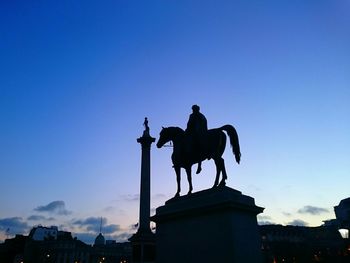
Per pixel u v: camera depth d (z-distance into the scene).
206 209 11.18
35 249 132.12
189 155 13.09
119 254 147.50
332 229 106.06
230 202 10.61
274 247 93.31
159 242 12.55
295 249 92.25
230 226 10.53
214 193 11.34
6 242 133.00
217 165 12.27
